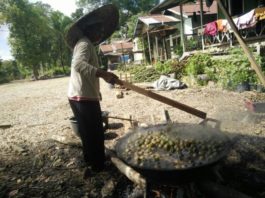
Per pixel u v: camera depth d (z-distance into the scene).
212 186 2.62
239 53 9.95
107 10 3.53
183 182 2.47
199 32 15.31
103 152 3.84
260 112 5.56
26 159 4.65
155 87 11.87
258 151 3.88
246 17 10.83
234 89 9.27
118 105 8.98
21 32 43.06
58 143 5.27
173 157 2.54
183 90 10.77
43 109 9.96
